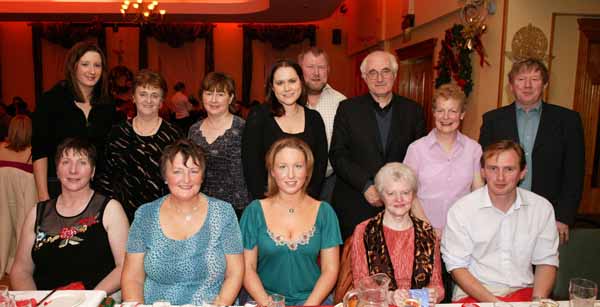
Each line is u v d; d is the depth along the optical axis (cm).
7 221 359
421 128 295
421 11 623
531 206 223
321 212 227
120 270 223
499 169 211
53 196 281
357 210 286
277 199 228
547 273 223
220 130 285
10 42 1095
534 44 428
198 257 204
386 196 215
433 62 591
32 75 1105
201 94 282
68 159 215
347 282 232
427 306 171
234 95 292
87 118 284
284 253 221
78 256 218
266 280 226
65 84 281
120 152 276
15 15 925
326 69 331
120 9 898
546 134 275
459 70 498
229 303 203
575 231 239
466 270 225
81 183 218
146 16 856
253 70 1123
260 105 282
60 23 1057
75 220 221
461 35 489
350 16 1088
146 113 274
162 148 278
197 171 201
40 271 218
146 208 210
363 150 286
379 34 812
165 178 203
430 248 219
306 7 816
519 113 286
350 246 234
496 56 444
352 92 1123
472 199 228
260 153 275
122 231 226
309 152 224
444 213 265
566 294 233
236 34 1125
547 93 447
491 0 450
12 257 372
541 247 225
